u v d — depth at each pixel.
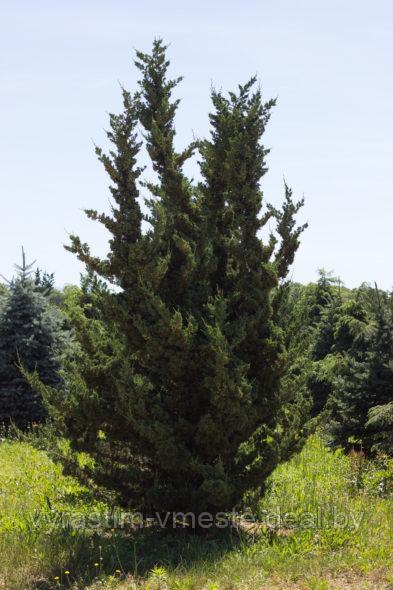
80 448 9.46
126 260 8.71
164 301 8.95
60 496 10.91
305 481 11.41
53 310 19.69
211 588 6.83
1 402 18.05
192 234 9.33
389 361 13.27
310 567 7.48
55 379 18.62
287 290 9.31
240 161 9.19
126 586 7.17
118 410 8.65
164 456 8.38
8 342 18.77
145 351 8.75
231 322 9.11
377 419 12.38
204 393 8.75
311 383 18.20
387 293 14.97
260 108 9.47
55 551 8.12
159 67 9.71
